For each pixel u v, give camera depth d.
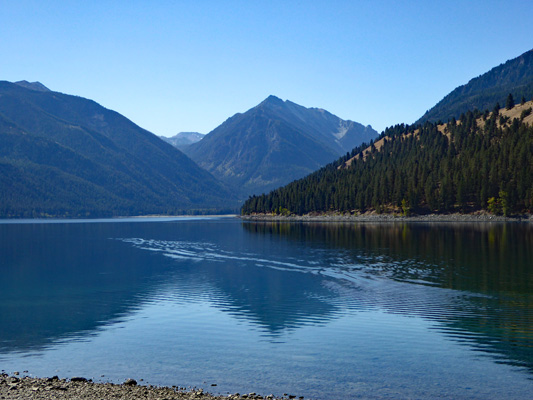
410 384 25.23
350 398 23.42
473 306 43.59
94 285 60.44
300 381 25.73
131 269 75.25
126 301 49.50
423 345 32.09
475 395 23.80
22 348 32.75
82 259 91.12
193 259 87.94
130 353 31.12
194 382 25.66
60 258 93.56
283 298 49.12
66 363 29.30
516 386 24.89
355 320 39.03
